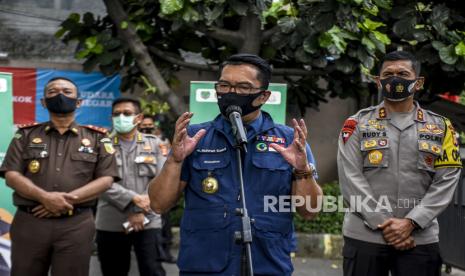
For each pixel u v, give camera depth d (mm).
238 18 6125
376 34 5355
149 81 6027
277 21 5605
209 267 2660
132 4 5996
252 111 2719
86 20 6180
